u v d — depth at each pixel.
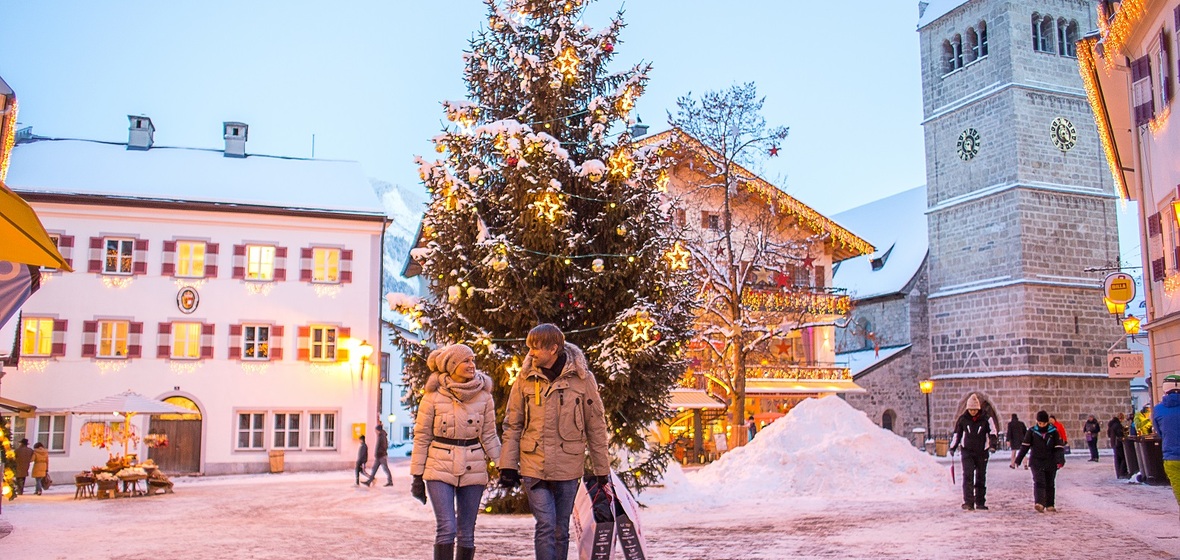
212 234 37.91
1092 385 52.41
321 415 38.12
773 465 19.91
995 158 53.75
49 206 36.34
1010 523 13.52
